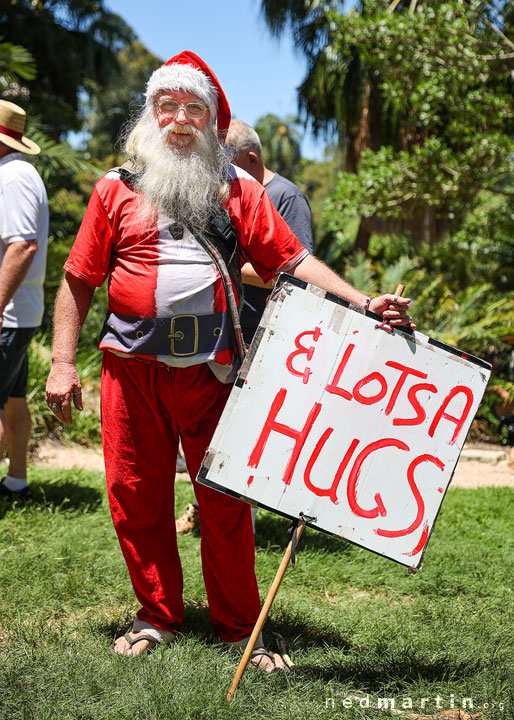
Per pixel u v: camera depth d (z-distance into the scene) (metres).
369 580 3.76
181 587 2.85
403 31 9.34
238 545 2.73
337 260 15.83
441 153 10.01
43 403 7.41
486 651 2.83
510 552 4.36
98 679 2.42
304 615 3.17
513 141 9.91
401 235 15.20
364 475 2.51
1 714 2.23
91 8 17.02
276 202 3.76
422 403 2.56
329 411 2.51
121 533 2.77
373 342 2.55
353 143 14.40
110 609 3.25
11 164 4.20
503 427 10.02
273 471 2.47
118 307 2.65
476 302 11.90
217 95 2.77
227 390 2.71
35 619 3.03
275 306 2.52
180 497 5.20
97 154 34.41
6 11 15.34
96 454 7.25
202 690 2.38
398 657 2.76
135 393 2.70
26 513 4.48
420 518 2.53
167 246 2.61
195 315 2.61
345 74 13.66
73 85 16.84
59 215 13.16
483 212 13.20
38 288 4.40
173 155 2.61
